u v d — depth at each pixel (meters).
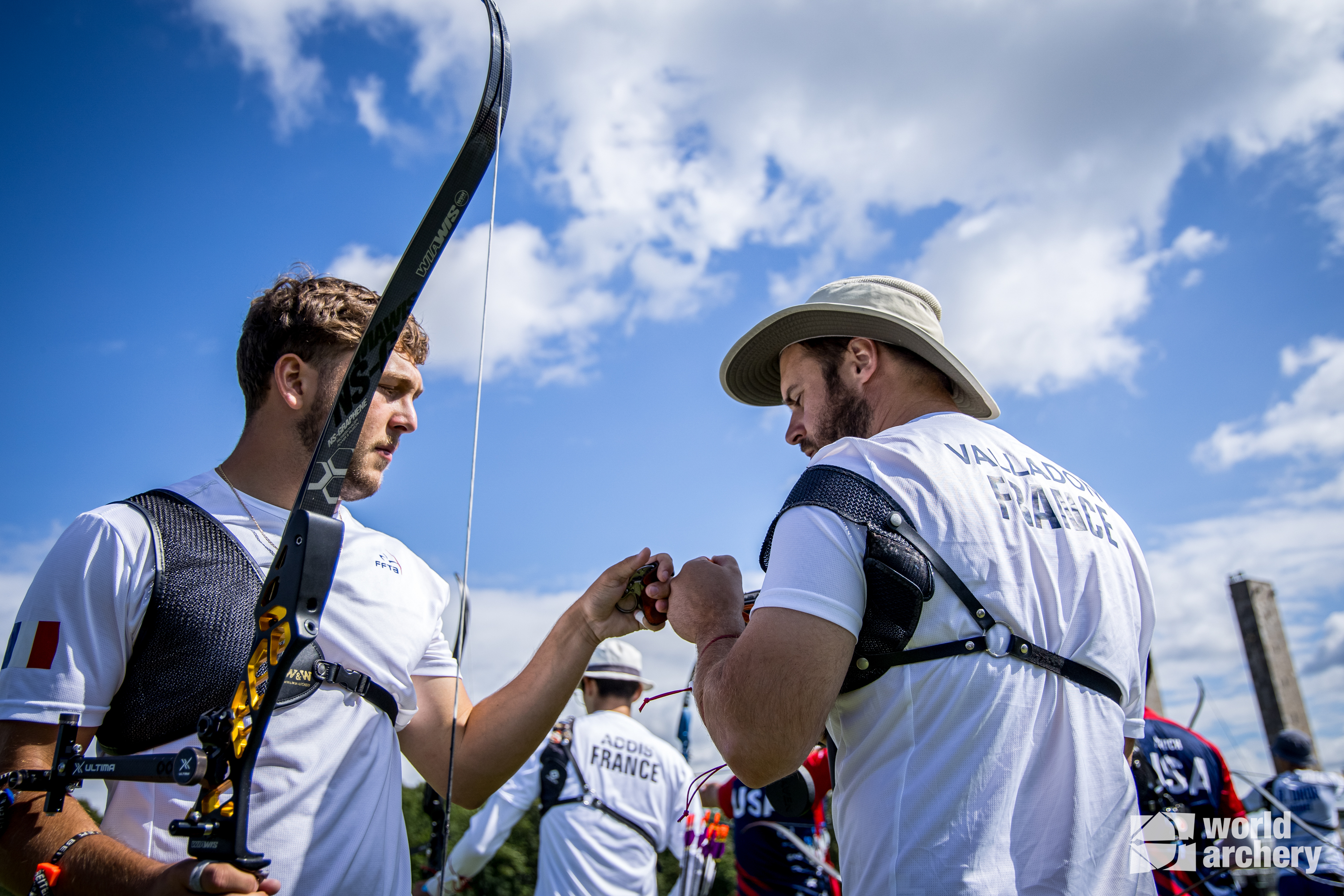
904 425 1.33
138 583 1.26
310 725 1.34
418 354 1.59
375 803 1.41
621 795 3.88
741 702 1.09
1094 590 1.24
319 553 1.04
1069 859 1.09
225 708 1.05
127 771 1.06
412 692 1.57
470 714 1.71
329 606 1.45
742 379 1.92
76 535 1.27
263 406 1.51
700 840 4.01
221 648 1.28
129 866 1.07
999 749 1.10
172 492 1.38
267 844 1.25
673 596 1.41
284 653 1.01
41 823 1.13
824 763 2.68
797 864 3.62
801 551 1.14
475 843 3.75
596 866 3.75
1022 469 1.29
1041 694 1.15
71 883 1.08
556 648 1.67
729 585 1.37
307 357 1.49
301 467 1.50
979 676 1.11
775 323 1.69
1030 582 1.18
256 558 1.37
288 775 1.30
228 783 1.05
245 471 1.48
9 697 1.18
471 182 1.16
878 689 1.14
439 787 1.65
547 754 3.88
